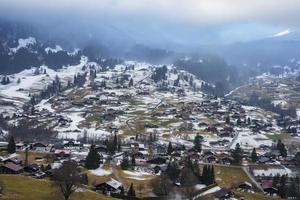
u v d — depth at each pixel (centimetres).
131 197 19775
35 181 19200
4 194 16088
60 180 16538
